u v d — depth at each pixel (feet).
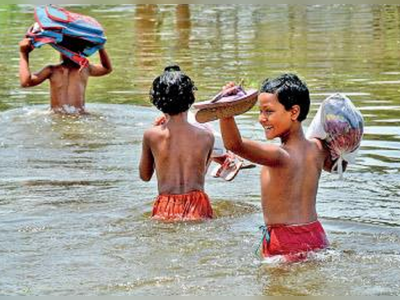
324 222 42.96
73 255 38.70
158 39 111.55
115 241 40.50
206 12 140.15
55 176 52.29
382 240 40.22
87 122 66.80
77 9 143.74
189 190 44.73
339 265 36.83
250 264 37.27
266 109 38.17
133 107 72.33
